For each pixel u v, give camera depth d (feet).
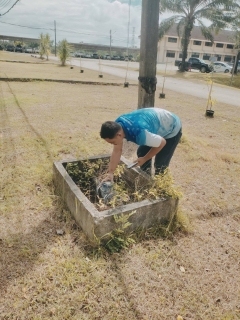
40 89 35.22
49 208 9.98
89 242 8.38
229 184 12.95
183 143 17.79
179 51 159.94
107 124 7.31
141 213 8.69
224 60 169.27
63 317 6.25
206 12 71.77
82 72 62.18
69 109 25.05
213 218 10.30
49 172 12.35
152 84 15.83
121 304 6.65
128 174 11.04
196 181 13.01
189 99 36.55
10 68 59.88
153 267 7.75
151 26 14.74
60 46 81.61
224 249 8.70
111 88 41.24
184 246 8.70
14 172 12.17
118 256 8.02
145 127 7.81
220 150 17.57
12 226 8.96
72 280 7.09
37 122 20.10
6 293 6.70
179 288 7.21
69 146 15.92
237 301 6.99
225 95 44.80
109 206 9.14
